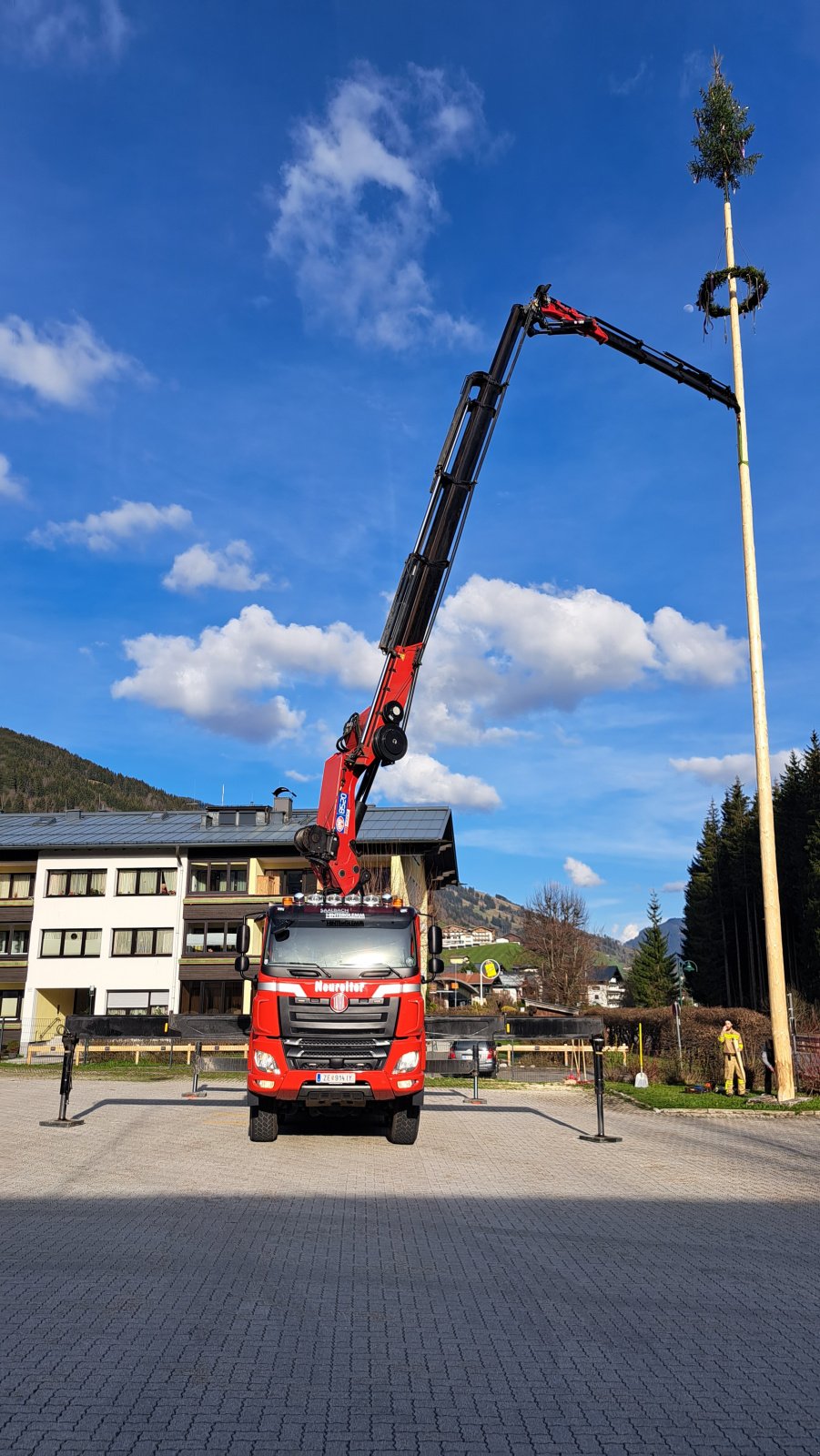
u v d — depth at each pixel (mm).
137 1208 8172
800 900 58125
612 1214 8234
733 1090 18766
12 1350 4996
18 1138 11672
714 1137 13141
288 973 11539
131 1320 5453
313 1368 4820
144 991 47625
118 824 53719
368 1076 11219
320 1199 8609
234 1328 5363
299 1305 5773
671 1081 22703
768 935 17391
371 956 11695
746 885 69062
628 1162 10852
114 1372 4719
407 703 14828
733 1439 4102
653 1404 4445
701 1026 24547
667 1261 6805
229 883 48906
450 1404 4418
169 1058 25281
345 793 14477
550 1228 7688
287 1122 13711
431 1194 8930
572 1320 5574
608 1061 27531
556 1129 13508
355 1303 5824
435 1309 5738
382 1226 7680
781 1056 16984
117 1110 14578
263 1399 4441
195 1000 47469
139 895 48875
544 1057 27797
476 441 15469
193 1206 8266
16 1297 5836
